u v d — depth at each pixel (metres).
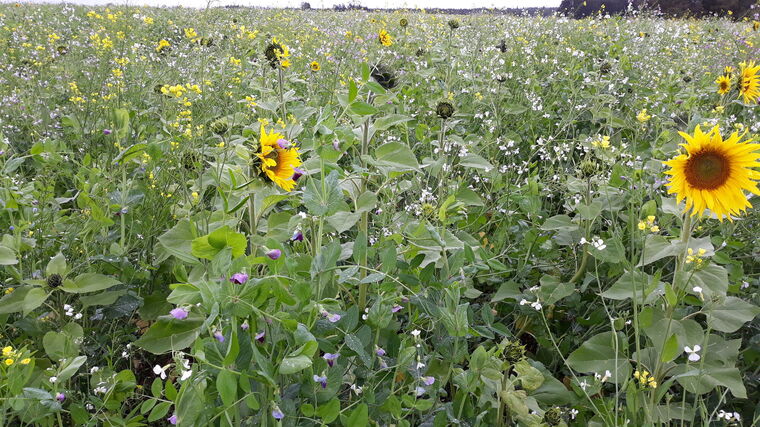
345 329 1.79
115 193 2.85
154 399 1.70
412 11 13.70
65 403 2.20
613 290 2.28
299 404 1.78
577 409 2.25
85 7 15.06
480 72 6.19
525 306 2.63
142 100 5.18
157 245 2.73
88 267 2.53
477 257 2.47
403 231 2.65
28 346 2.35
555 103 5.29
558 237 2.89
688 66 7.45
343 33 9.52
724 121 4.02
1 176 2.80
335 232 2.70
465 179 3.79
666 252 2.21
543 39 9.59
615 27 10.62
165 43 6.29
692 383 2.07
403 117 2.47
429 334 2.47
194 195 2.79
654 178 3.23
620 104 5.54
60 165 3.64
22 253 2.68
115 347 2.44
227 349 1.51
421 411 2.12
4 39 8.55
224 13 11.65
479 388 2.14
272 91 3.89
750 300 2.69
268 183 2.14
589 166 2.83
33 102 5.11
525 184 3.67
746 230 3.06
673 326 2.16
